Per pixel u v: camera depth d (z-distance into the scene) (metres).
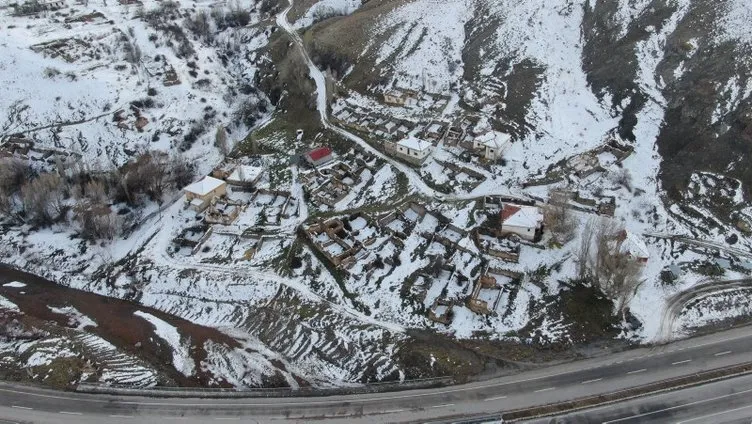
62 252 84.31
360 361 63.81
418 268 75.31
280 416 56.75
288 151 105.06
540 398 57.16
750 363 59.38
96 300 77.12
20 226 88.75
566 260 73.56
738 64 94.25
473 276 73.19
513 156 93.88
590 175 87.38
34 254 84.25
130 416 57.03
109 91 114.31
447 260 75.56
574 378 59.34
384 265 76.50
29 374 62.28
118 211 92.25
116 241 86.56
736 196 79.88
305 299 73.06
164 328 71.50
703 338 63.12
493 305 68.88
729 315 65.69
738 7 104.19
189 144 110.06
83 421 56.41
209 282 76.81
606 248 67.00
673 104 94.50
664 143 90.19
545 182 87.75
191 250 82.75
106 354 66.00
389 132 103.62
